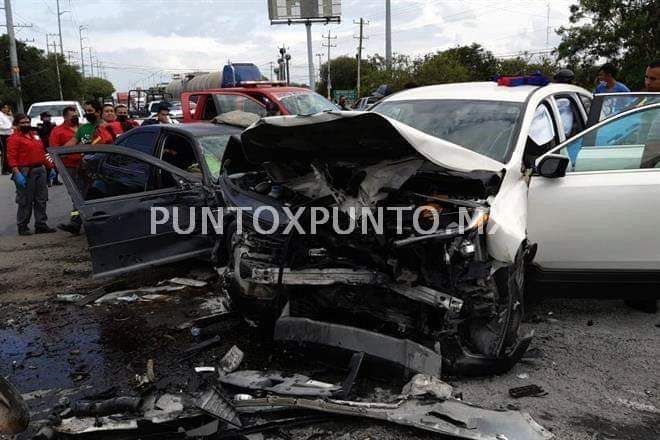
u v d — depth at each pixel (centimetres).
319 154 357
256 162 398
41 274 596
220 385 327
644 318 449
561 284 412
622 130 423
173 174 534
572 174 407
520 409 316
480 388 339
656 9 2206
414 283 333
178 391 339
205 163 563
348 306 362
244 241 394
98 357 397
